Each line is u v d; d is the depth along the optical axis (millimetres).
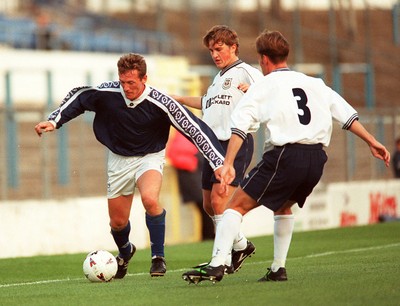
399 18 129250
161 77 71500
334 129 78625
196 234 65750
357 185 75375
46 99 94250
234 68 32062
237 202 25688
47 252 55469
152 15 127250
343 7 128250
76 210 57219
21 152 72562
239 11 125500
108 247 58906
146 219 31281
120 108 29938
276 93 25234
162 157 31203
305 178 25359
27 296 26703
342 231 56656
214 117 32188
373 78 120938
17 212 54281
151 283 28906
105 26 121750
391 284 24969
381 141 82750
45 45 105812
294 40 121250
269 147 25516
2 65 94250
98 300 24609
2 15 111562
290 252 45219
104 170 72938
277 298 22953
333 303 21984
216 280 25391
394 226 58969
